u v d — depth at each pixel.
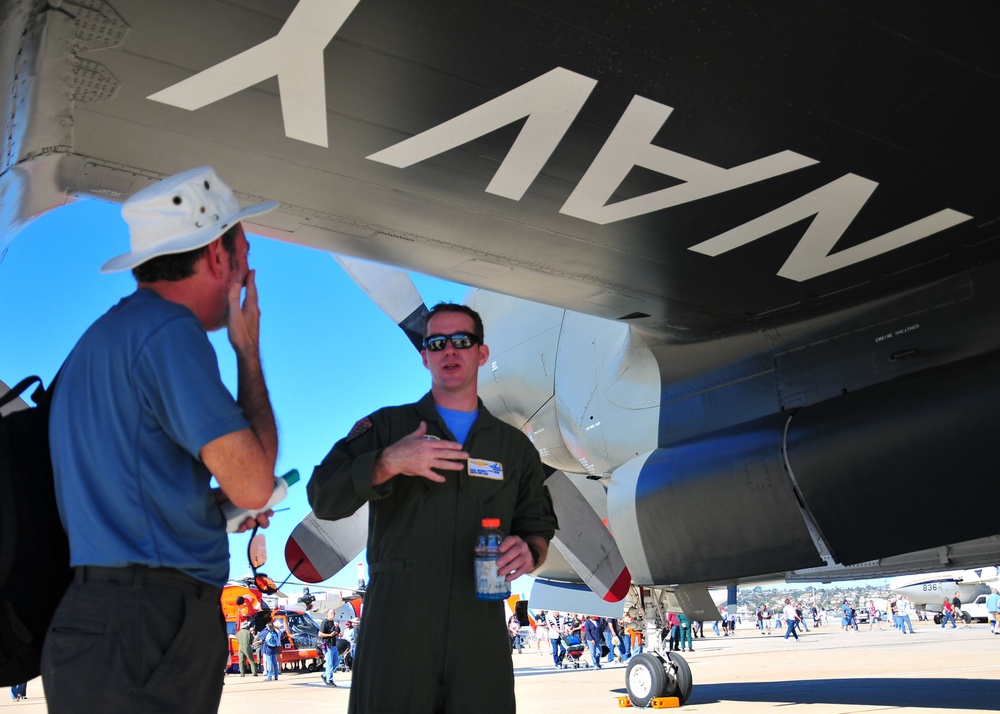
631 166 3.50
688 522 5.51
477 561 2.15
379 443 2.34
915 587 39.31
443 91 2.96
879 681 9.06
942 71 3.00
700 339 5.84
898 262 4.49
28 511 1.44
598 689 10.50
